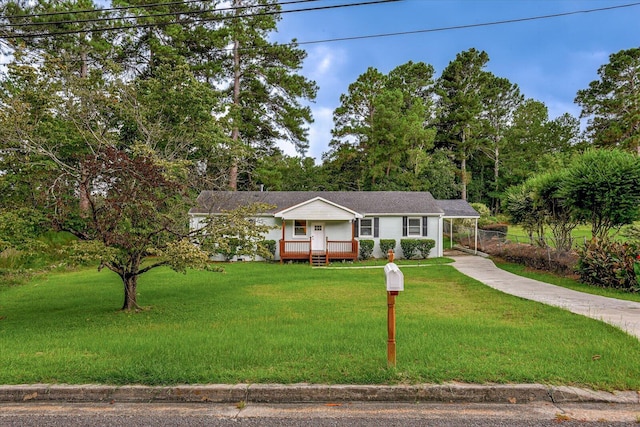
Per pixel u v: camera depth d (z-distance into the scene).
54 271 18.80
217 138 18.80
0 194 9.34
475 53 45.75
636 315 8.25
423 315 8.58
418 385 4.34
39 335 7.11
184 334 6.80
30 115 11.20
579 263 13.40
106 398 4.34
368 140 38.50
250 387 4.33
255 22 29.19
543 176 18.39
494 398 4.23
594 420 3.80
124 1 24.08
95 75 17.75
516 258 19.38
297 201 25.00
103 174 8.71
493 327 7.08
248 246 10.30
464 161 44.59
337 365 4.88
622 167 13.79
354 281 15.06
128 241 8.89
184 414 4.02
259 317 8.68
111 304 11.07
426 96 47.47
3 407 4.21
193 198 11.74
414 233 24.70
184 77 18.41
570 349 5.52
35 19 19.33
